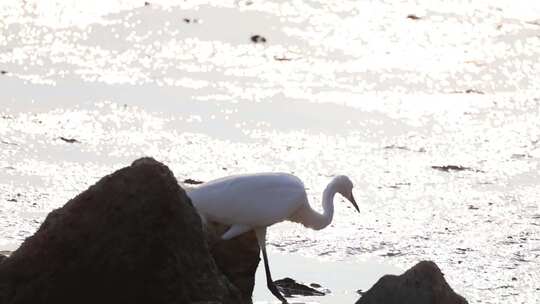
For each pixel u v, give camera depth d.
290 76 21.89
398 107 20.47
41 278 9.44
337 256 12.88
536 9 29.16
